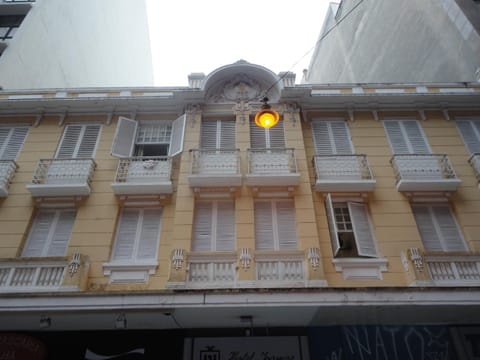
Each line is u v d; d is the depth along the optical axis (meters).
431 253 8.13
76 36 19.05
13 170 10.02
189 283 7.80
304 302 6.84
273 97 11.57
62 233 9.12
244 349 7.38
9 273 7.87
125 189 9.41
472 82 11.69
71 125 11.27
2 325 7.42
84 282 7.92
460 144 10.66
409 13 15.75
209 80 11.51
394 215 9.16
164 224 9.12
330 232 8.86
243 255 8.05
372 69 18.45
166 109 11.48
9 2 16.11
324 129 11.17
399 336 7.56
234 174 9.28
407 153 10.45
